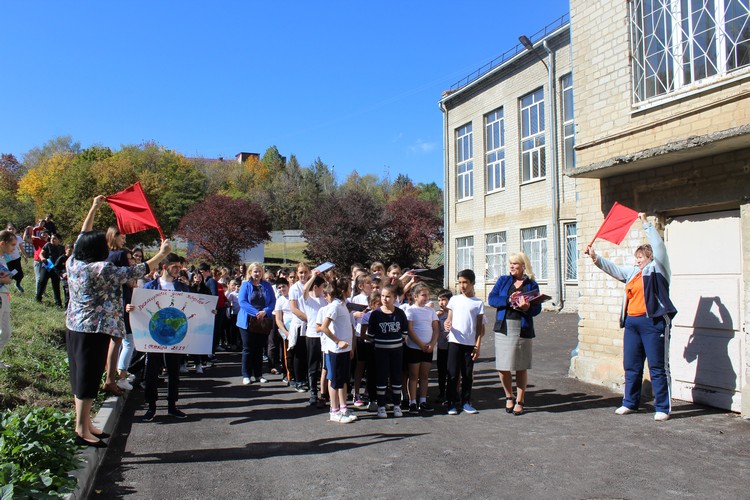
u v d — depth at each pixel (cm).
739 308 671
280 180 7425
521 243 2270
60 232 3953
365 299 845
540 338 1401
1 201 5475
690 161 714
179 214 4866
